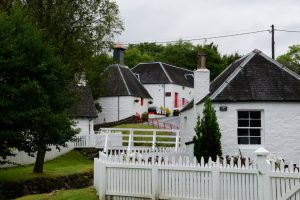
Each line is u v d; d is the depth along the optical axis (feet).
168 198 52.70
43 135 78.33
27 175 85.46
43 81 76.79
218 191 49.85
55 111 81.10
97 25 99.14
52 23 92.73
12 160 100.94
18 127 74.43
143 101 216.33
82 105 153.69
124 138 144.05
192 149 87.20
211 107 70.28
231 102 76.28
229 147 75.87
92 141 136.56
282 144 75.36
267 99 75.46
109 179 56.44
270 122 75.66
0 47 71.36
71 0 95.61
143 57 340.39
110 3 98.94
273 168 47.06
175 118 198.80
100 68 117.70
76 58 96.94
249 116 76.95
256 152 47.24
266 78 78.28
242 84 77.61
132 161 55.16
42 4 93.56
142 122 185.57
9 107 71.31
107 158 57.11
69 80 90.99
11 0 92.89
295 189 45.62
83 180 93.97
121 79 208.23
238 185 49.08
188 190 51.72
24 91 71.00
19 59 71.00
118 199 55.72
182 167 52.06
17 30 77.10
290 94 75.97
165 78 227.61
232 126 76.07
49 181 85.61
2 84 70.49
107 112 204.95
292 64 218.18
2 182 77.10
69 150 134.10
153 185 53.47
